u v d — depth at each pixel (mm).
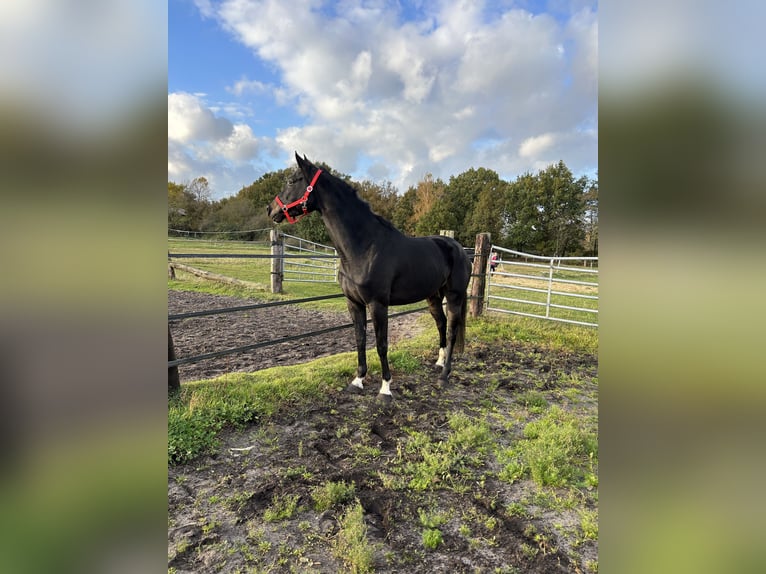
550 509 1870
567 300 8961
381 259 2965
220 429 2520
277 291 8453
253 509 1835
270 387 3070
